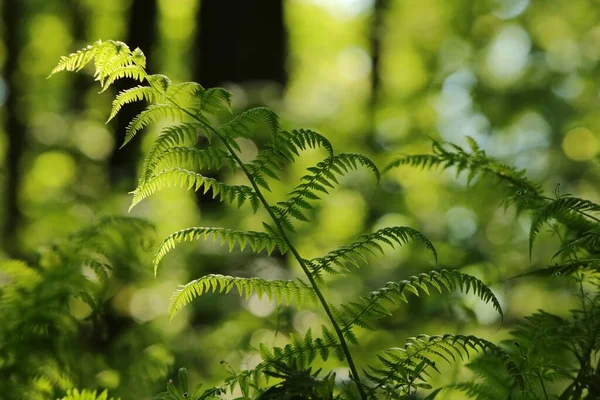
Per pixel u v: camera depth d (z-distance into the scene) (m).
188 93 2.29
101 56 2.23
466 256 7.18
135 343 4.23
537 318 2.51
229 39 9.01
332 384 1.89
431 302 4.72
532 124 12.80
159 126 9.27
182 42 19.25
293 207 2.29
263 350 2.19
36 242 8.67
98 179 10.34
